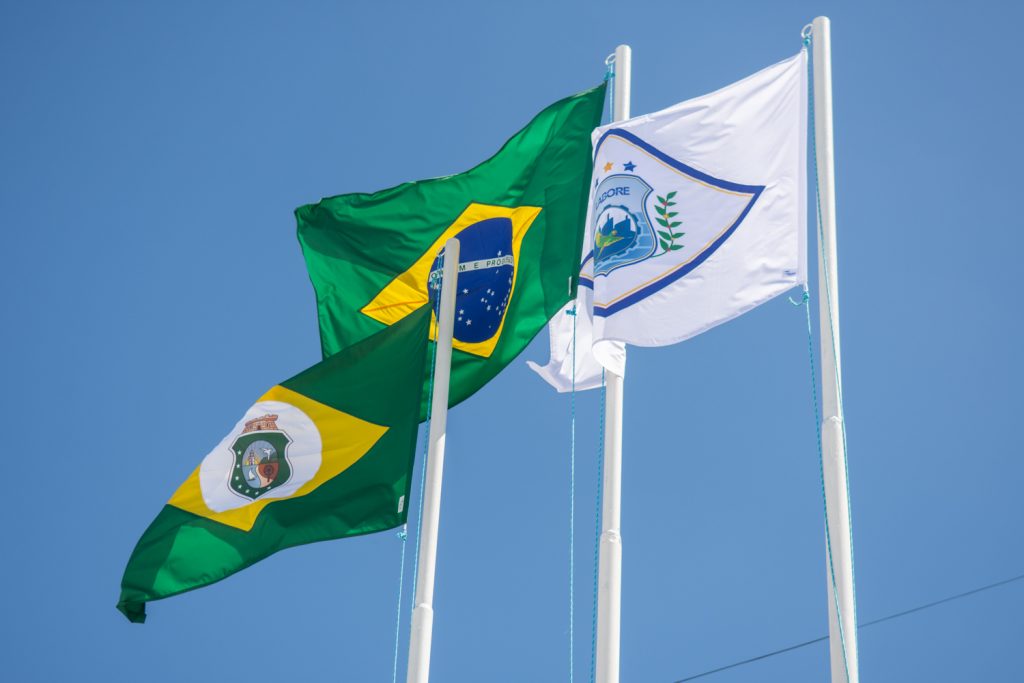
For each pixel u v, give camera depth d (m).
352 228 17.30
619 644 12.89
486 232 16.62
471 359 15.86
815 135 13.60
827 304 12.65
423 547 13.70
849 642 11.16
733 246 13.63
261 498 14.94
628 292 13.75
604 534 13.39
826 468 11.89
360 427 15.10
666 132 14.45
